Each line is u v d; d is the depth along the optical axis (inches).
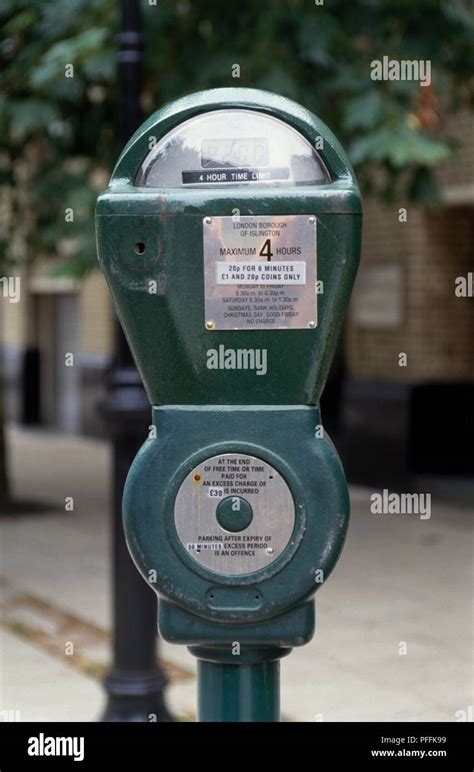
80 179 269.6
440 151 234.4
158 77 244.5
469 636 219.6
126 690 163.3
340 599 247.8
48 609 247.8
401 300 371.2
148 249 93.7
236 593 95.3
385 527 325.7
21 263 313.4
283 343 94.4
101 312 523.8
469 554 290.8
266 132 94.9
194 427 95.1
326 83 244.4
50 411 595.2
